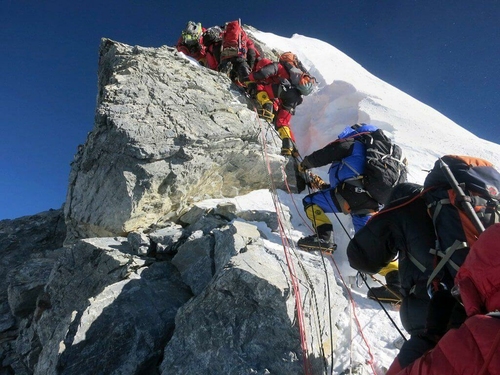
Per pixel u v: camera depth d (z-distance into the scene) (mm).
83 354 3482
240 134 5766
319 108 8305
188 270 4277
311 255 4348
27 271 5543
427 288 2500
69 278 4672
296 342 3174
